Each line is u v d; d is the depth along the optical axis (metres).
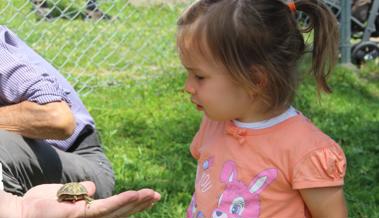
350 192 4.44
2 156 2.78
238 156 2.32
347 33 7.77
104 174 3.14
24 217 2.35
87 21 8.29
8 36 2.98
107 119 5.73
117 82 6.85
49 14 7.99
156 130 5.55
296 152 2.23
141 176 4.60
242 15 2.20
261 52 2.20
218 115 2.30
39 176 2.89
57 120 2.79
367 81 7.54
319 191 2.22
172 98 6.46
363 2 7.97
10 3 7.12
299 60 2.32
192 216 2.45
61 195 2.37
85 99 6.29
